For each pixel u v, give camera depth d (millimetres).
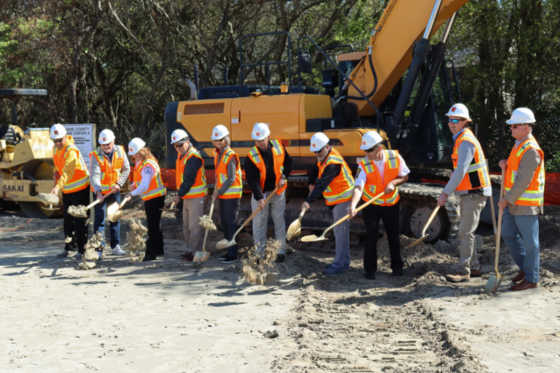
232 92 9711
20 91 13562
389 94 9141
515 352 3881
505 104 16281
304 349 4008
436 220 7785
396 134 8273
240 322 4785
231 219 7320
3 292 5996
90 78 24984
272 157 6957
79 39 19672
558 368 3590
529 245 5453
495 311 4867
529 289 5527
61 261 7668
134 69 23797
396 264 6492
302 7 18547
